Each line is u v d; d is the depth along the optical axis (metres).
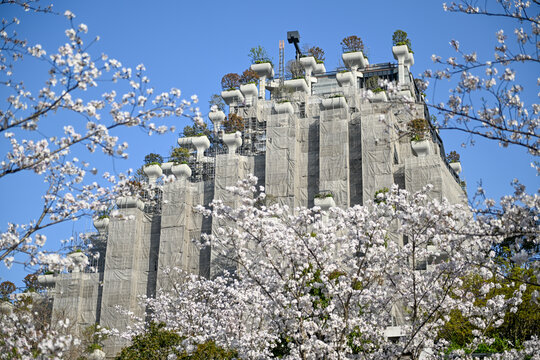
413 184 70.38
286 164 76.00
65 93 15.73
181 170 77.75
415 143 71.75
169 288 69.75
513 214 17.75
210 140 84.19
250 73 88.31
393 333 40.66
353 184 74.62
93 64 16.33
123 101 17.94
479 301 33.25
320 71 91.62
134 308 73.94
